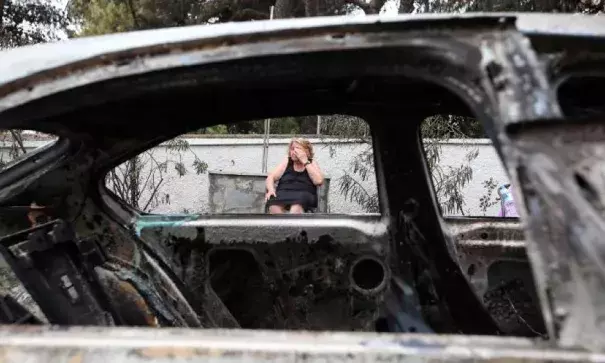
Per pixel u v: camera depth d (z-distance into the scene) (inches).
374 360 43.0
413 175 96.5
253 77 59.2
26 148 273.0
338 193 311.0
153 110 76.5
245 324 101.7
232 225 102.1
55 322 68.3
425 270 96.2
